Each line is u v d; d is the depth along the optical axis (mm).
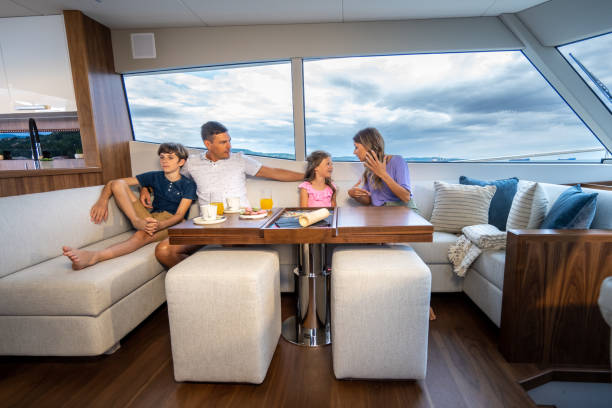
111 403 1175
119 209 2287
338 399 1168
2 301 1363
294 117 2717
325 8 2305
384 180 1891
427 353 1316
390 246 1506
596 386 1311
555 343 1338
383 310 1186
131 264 1602
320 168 2006
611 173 2422
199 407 1143
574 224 1450
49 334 1386
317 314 1631
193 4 2238
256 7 2285
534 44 2375
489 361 1382
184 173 2314
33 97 2547
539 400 1344
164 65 2686
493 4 2236
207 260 1330
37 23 2441
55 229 1784
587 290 1291
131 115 2961
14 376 1351
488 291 1618
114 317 1464
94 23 2488
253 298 1177
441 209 2139
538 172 2516
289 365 1387
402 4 2246
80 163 2844
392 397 1173
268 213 1699
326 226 1344
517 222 1753
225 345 1216
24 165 2840
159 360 1444
